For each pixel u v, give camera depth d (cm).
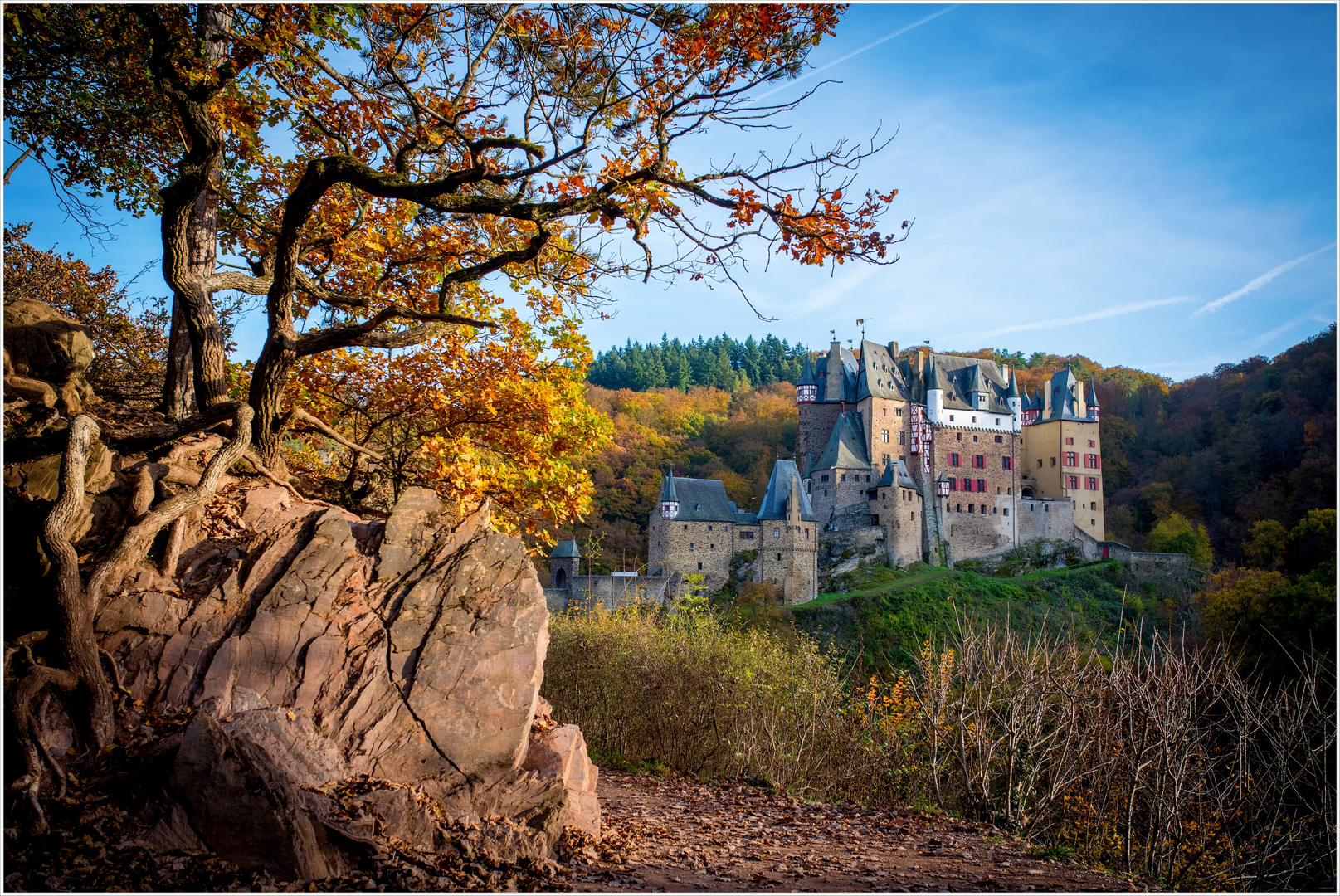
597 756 1438
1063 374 9225
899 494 7988
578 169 893
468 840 650
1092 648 1220
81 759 597
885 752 1267
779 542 7431
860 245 852
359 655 694
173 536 724
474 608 730
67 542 626
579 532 7544
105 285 1714
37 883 506
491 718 704
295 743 627
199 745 572
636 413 10806
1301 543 6109
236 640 676
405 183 827
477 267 923
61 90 1163
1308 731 1137
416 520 788
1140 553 7631
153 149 1266
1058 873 879
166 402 1095
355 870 579
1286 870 1102
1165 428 10169
